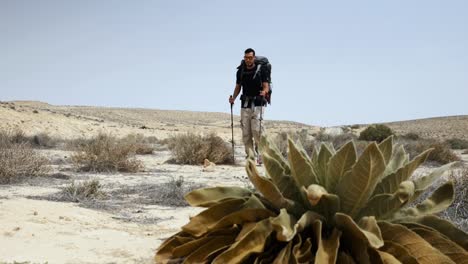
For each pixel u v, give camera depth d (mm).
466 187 7641
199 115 138625
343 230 3367
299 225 3223
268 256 3402
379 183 3602
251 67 11719
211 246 3598
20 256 4551
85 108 124188
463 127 90125
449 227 3600
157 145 29875
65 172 12359
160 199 8445
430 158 19453
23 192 8664
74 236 5371
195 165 15891
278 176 3670
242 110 11969
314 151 4023
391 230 3359
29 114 43562
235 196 3902
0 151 11141
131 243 5234
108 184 10297
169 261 3854
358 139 34344
